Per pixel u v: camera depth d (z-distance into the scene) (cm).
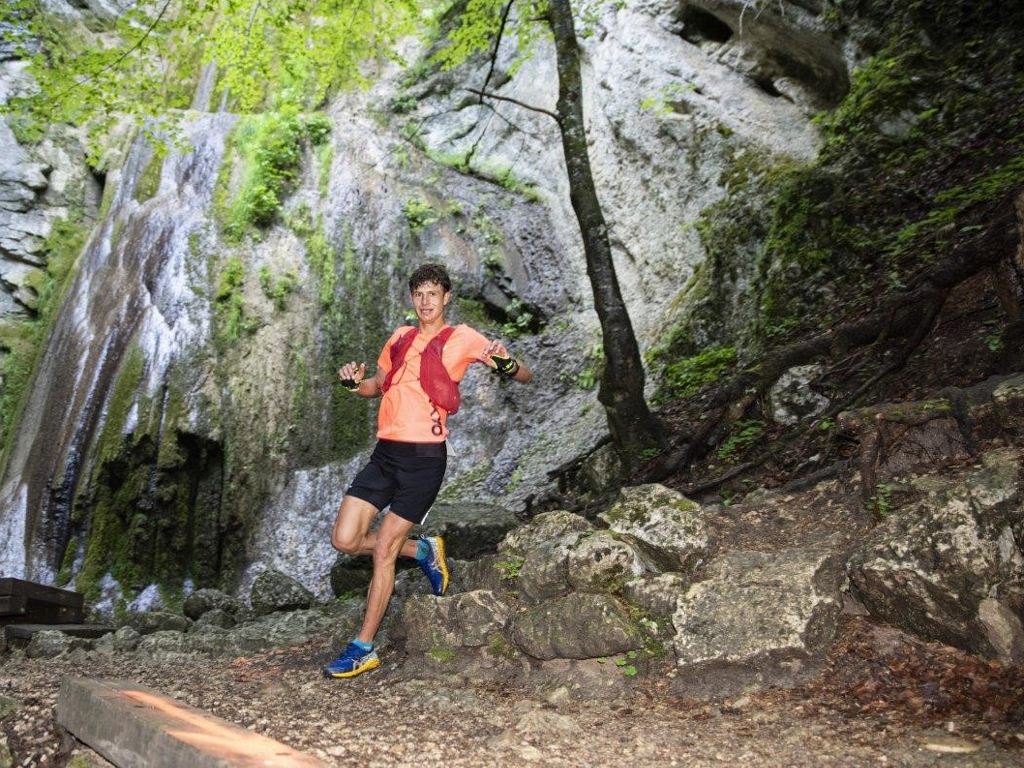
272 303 1263
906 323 578
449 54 901
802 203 836
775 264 822
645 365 945
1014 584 310
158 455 1135
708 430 622
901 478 419
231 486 1140
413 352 414
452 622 411
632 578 392
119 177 1561
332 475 1144
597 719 317
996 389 416
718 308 905
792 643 328
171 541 1132
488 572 455
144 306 1286
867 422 438
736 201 963
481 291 1234
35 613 643
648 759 267
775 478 520
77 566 1152
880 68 884
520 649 390
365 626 405
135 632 571
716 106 1064
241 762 212
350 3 920
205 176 1419
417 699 352
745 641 336
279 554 1095
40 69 841
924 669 313
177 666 479
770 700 317
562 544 420
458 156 1371
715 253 942
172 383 1184
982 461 371
